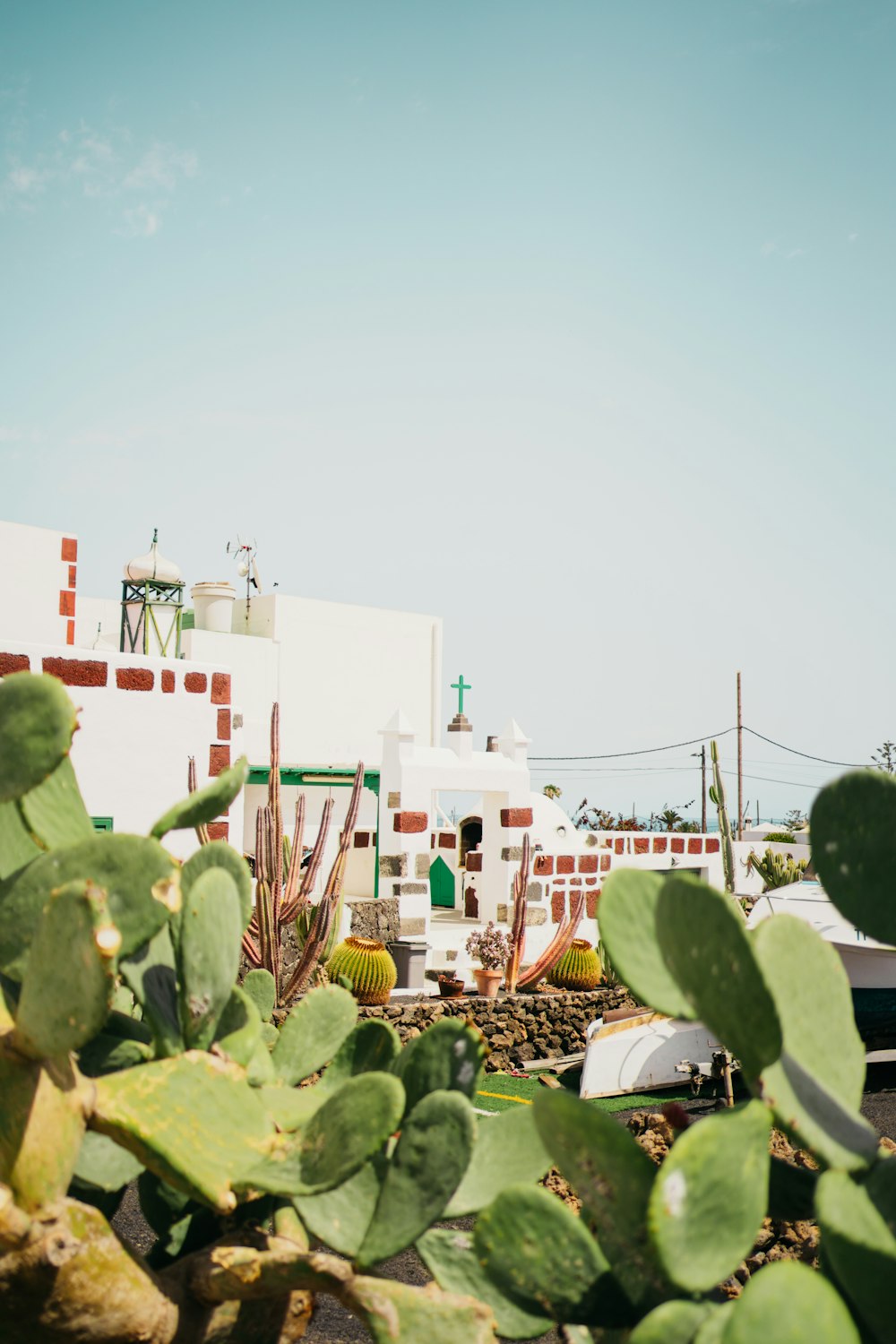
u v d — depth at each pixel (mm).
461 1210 2299
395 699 32594
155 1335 2074
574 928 14352
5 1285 1922
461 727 15938
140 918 1925
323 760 30656
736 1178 1588
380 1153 2223
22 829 2412
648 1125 6938
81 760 10406
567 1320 1950
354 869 19984
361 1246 2023
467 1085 2299
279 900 10906
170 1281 2191
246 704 28531
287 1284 2107
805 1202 2041
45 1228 1939
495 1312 2195
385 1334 2020
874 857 2154
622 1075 9344
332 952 12086
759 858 21281
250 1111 2295
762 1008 1632
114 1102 2127
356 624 31812
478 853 19266
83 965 1824
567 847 17125
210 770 11266
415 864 14844
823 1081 1907
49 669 10227
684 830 44594
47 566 18688
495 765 16125
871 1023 10125
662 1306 1672
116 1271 2006
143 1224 5785
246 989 3248
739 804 40594
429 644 33531
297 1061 2809
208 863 2502
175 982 2469
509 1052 11633
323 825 11570
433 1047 2340
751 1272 4453
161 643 25547
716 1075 8633
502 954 13617
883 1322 1616
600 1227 1956
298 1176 2074
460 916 19438
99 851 1988
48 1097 2010
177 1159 2080
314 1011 2898
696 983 1706
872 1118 8023
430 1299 2070
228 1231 2482
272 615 30188
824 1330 1396
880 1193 1741
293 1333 2357
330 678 31141
